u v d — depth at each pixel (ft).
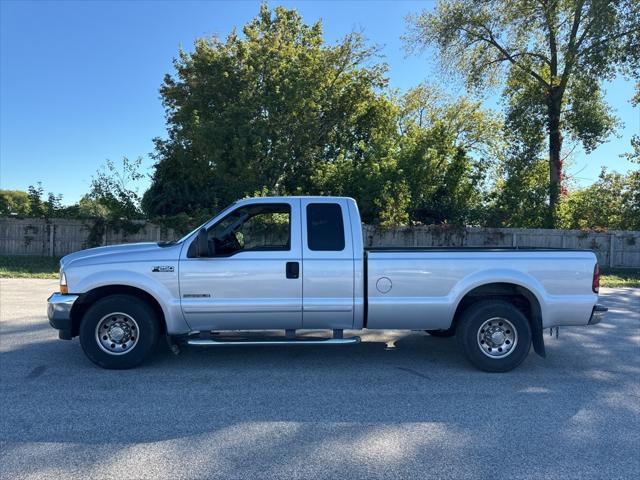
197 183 92.73
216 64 83.56
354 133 95.30
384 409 16.75
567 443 14.21
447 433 14.85
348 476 12.27
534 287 20.68
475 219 82.94
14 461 12.87
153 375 20.11
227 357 22.94
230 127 77.82
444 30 84.17
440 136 88.74
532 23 82.23
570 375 20.79
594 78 78.28
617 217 82.79
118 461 12.91
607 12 72.49
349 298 20.56
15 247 72.28
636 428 15.31
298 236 20.68
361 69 92.27
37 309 34.55
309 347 24.97
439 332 26.76
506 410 16.75
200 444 13.96
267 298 20.38
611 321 33.17
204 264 20.25
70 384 18.88
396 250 20.97
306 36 91.30
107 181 77.00
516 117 89.20
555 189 82.89
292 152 83.30
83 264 20.26
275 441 14.19
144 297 21.06
